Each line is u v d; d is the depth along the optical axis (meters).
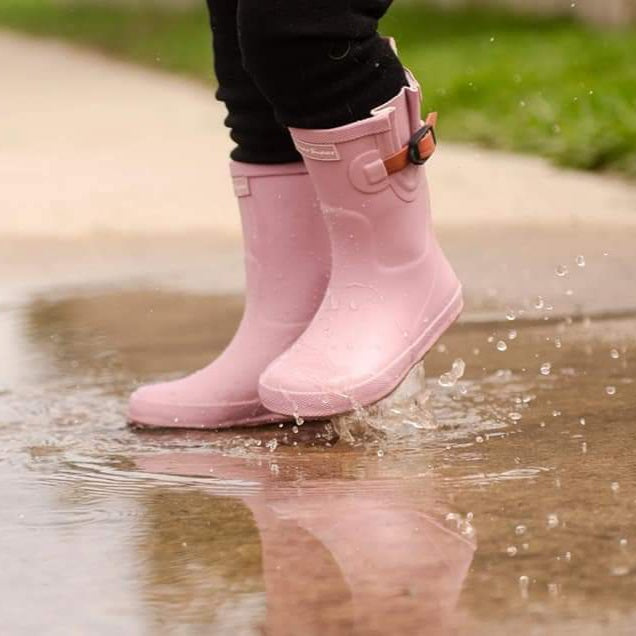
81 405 5.60
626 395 5.11
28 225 12.12
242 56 4.61
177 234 11.50
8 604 3.15
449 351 6.20
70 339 7.21
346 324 4.82
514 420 4.80
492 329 6.73
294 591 3.12
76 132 20.45
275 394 4.73
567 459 4.20
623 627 2.81
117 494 4.08
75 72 32.38
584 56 23.53
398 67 4.75
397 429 4.75
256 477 4.23
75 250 10.78
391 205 4.79
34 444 4.88
